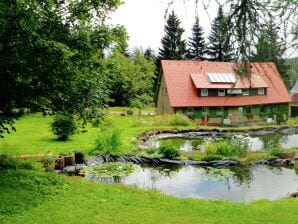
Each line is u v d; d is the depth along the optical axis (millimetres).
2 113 11609
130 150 22188
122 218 8836
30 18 9297
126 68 49469
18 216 8570
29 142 23281
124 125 36688
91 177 17328
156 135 33344
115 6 11633
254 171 19031
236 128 37062
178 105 43094
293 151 22109
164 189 15492
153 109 59500
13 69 10109
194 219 8945
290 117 55906
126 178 17312
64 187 11023
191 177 17672
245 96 46062
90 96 11375
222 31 6289
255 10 6035
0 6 9109
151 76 59500
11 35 9719
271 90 48062
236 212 9547
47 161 16922
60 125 24047
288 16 5812
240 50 6238
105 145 21750
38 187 10648
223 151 21484
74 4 11266
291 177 17688
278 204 10328
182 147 26500
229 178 17453
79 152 19812
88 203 9789
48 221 8391
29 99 11117
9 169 12039
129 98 54531
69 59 10203
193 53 59469
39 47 9688
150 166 20047
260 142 29906
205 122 43844
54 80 10516
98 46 11289
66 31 10742
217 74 46125
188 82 45125
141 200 10469
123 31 11734
